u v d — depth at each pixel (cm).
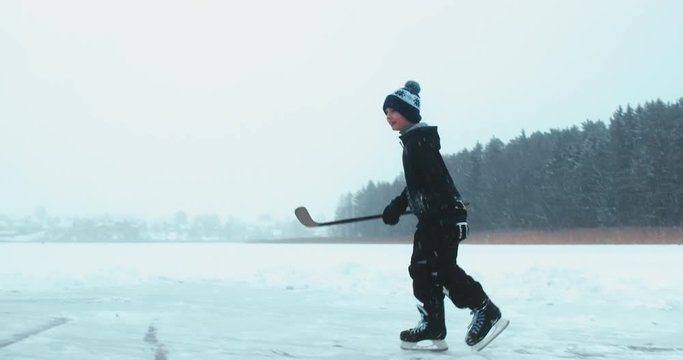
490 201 6606
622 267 1069
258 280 814
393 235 8144
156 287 730
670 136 4988
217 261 1520
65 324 412
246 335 384
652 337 396
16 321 422
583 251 2080
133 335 372
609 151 5481
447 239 339
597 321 474
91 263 1356
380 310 535
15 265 1241
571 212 5556
